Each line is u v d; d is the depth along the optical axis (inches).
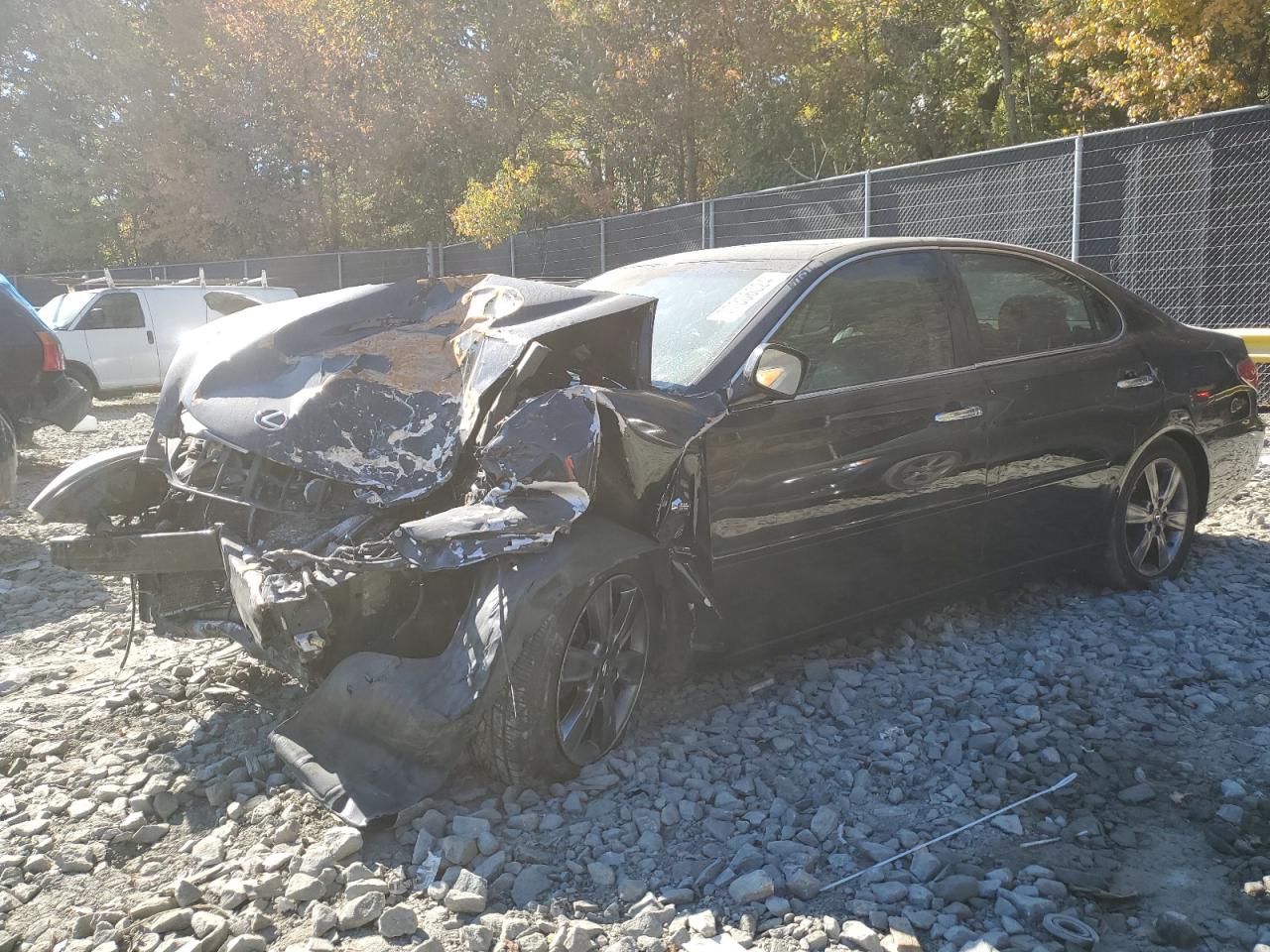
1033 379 174.2
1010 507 173.8
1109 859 113.3
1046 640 175.0
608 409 126.6
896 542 159.6
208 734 148.1
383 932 102.6
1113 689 156.1
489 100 1219.2
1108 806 124.1
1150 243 394.6
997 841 117.3
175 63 1451.8
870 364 157.3
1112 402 185.9
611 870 112.3
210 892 110.5
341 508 138.3
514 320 141.7
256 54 1258.0
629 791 128.9
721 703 154.3
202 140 1430.9
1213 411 205.0
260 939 100.9
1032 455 174.7
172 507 160.7
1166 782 129.0
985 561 173.0
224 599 152.1
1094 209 404.5
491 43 1170.6
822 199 502.6
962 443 164.1
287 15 1243.2
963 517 167.5
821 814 120.6
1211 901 105.1
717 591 141.5
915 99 1026.1
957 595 172.2
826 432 148.6
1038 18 758.5
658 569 138.6
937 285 170.2
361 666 126.9
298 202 1366.9
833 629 157.6
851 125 1066.7
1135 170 395.2
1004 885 108.1
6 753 144.4
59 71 1614.2
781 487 144.8
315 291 1087.6
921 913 103.4
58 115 1707.7
